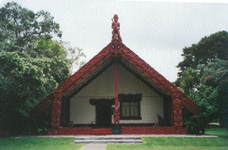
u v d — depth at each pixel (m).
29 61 14.71
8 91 13.97
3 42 18.78
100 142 12.11
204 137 12.84
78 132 14.65
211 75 15.24
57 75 24.31
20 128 16.09
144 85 18.95
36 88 14.60
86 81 19.09
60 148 10.11
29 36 22.47
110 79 19.17
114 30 16.06
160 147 10.32
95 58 15.97
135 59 15.89
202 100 16.22
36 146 10.70
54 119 14.94
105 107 18.89
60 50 26.52
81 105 18.91
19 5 21.03
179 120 14.83
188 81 25.34
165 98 18.56
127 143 11.98
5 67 12.84
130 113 18.59
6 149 9.89
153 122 18.31
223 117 15.65
